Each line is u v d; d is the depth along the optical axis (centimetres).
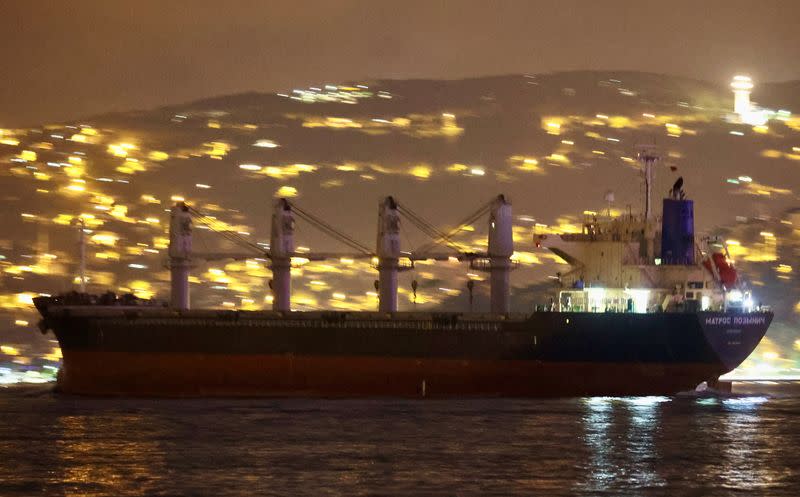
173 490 15000
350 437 18138
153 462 16512
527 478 15575
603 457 16838
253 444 17638
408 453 16988
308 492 14838
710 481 15588
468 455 16900
